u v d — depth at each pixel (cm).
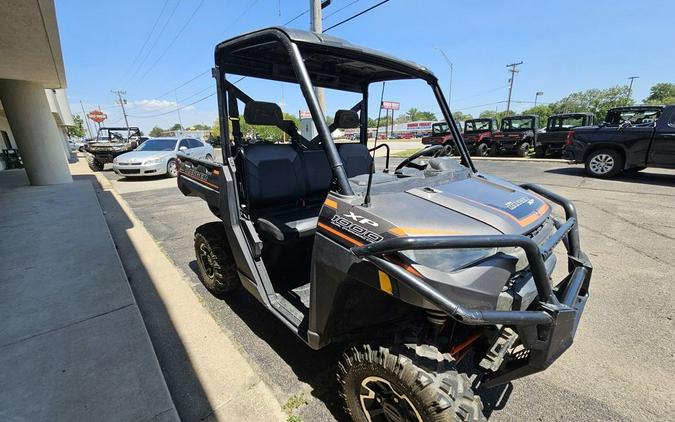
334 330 170
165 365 215
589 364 209
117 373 191
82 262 347
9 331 229
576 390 190
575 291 161
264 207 265
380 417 158
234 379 203
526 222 159
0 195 716
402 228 135
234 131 249
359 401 160
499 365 151
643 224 466
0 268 332
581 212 528
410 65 237
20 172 1213
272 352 229
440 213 152
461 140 260
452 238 122
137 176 1130
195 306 287
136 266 373
